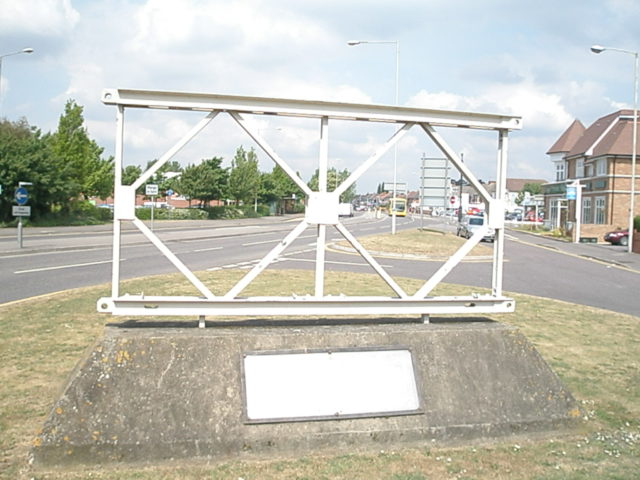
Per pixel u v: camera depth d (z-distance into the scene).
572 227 46.16
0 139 40.28
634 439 5.14
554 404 5.28
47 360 6.86
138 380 4.52
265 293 11.97
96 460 4.27
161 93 4.89
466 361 5.22
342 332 5.04
